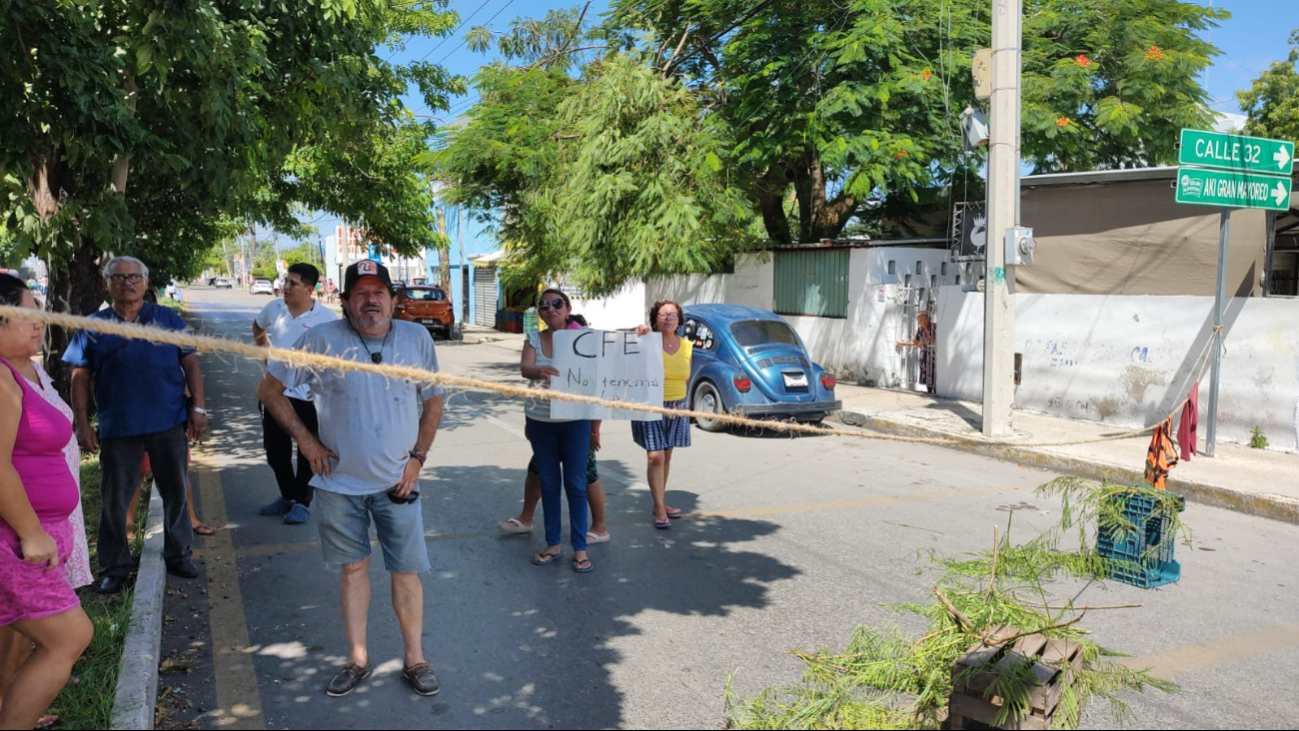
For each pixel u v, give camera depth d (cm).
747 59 1509
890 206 1897
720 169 1384
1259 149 870
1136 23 1448
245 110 811
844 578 552
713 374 1110
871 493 780
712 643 454
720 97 1579
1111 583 557
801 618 487
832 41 1379
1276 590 550
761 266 1697
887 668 397
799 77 1435
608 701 392
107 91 686
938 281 1509
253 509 692
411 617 403
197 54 702
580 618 486
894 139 1373
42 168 770
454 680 411
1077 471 880
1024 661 348
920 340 1378
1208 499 785
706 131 1395
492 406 1291
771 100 1460
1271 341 936
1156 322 1038
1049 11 1523
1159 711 387
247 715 377
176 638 453
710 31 1599
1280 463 873
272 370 375
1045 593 532
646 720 375
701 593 525
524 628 471
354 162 1744
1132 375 1064
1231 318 969
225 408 1220
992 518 698
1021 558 553
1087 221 1166
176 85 789
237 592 516
